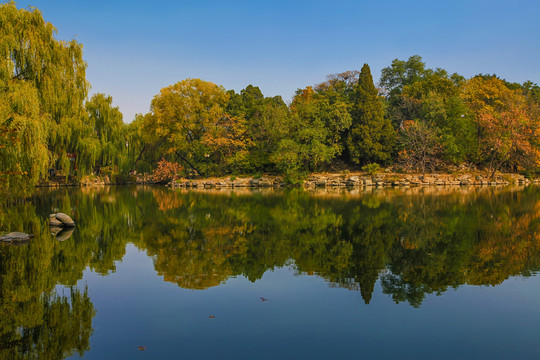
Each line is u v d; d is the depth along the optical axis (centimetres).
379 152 5125
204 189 4462
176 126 5153
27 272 1077
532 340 655
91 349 625
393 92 6938
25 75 2484
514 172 5428
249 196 3438
